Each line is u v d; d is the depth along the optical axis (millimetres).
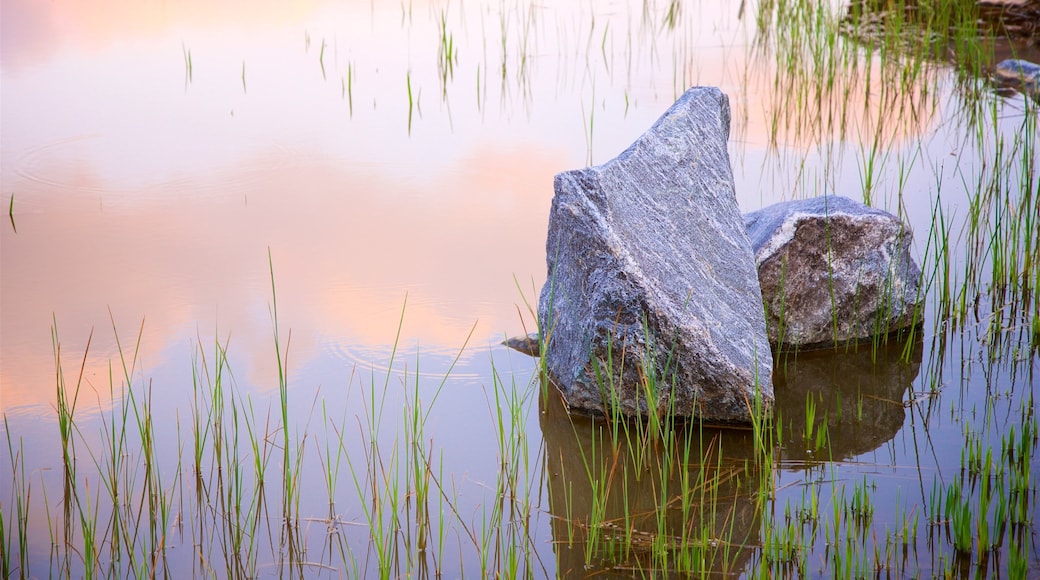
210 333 5180
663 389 4410
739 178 7230
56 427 4402
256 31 11359
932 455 4156
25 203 6742
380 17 12039
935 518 3705
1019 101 8664
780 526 3742
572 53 10453
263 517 3871
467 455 4273
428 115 8625
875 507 3812
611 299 4359
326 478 4094
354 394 4695
